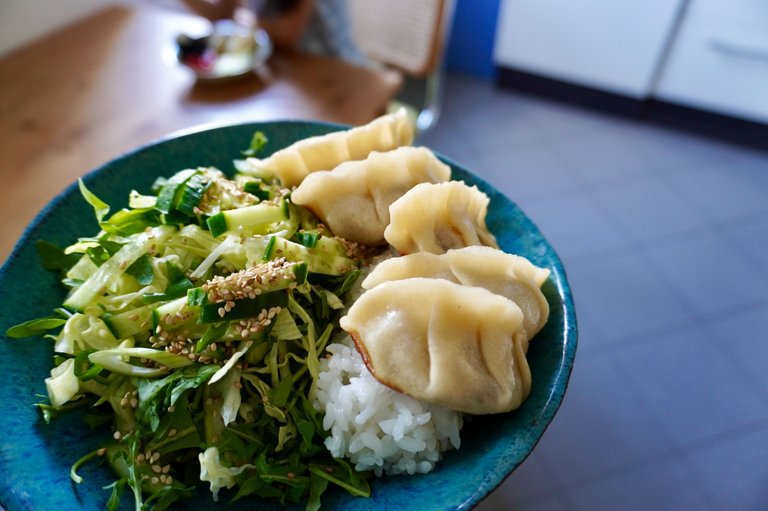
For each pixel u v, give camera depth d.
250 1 0.46
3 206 0.34
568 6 0.82
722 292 0.64
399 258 0.26
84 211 0.29
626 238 0.70
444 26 0.60
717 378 0.56
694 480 0.48
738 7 0.73
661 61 0.82
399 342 0.23
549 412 0.22
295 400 0.25
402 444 0.23
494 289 0.25
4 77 0.44
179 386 0.23
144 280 0.26
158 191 0.29
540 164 0.81
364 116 0.42
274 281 0.25
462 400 0.23
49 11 0.53
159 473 0.23
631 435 0.51
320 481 0.23
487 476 0.21
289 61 0.47
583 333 0.59
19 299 0.25
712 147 0.84
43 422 0.23
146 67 0.46
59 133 0.39
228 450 0.23
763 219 0.73
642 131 0.87
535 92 0.94
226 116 0.41
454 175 0.32
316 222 0.30
